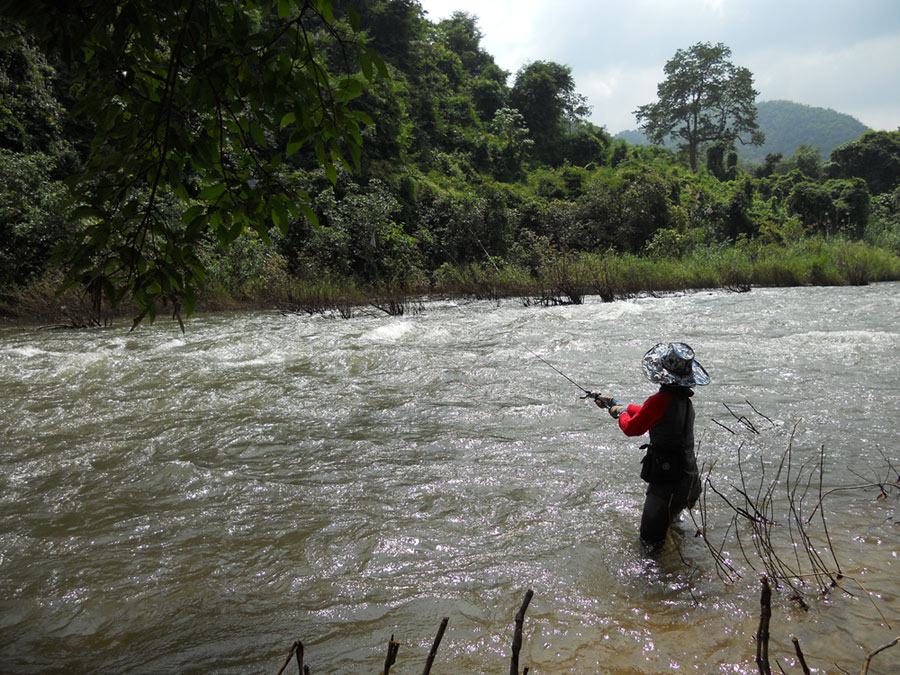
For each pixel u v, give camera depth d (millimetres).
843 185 42031
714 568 3266
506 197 32938
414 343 10758
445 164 43156
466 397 6938
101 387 7711
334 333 12258
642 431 3516
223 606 3049
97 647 2754
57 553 3615
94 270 2191
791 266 22000
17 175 17531
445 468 4828
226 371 8570
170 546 3676
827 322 11516
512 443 5352
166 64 2209
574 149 60688
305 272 21672
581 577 3207
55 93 21422
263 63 2109
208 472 4828
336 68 29469
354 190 27047
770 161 71375
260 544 3672
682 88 77625
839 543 3461
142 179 2266
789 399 6301
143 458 5191
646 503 3506
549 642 2672
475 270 22594
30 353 10195
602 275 20500
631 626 2773
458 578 3234
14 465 5051
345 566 3400
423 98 45344
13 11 1898
